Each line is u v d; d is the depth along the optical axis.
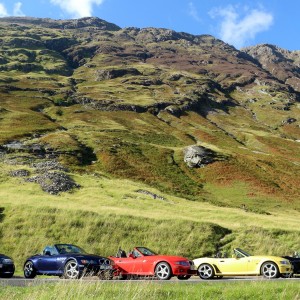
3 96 144.50
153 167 82.88
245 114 188.00
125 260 19.81
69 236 38.06
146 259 19.22
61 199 52.94
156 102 164.62
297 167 93.38
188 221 41.97
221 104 195.75
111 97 167.25
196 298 11.52
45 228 39.22
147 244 37.69
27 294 11.02
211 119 165.62
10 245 36.00
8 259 20.52
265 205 68.44
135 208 52.56
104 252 36.06
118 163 81.12
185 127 140.50
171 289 12.48
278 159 98.06
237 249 21.02
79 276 17.80
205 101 190.88
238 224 44.69
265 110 198.50
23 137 89.62
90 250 36.00
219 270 20.38
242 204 68.00
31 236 37.69
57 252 19.36
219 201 69.44
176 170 84.06
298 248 38.09
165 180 76.81
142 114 149.88
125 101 161.00
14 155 76.19
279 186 78.88
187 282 16.09
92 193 59.06
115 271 19.59
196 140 123.38
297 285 13.13
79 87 193.50
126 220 41.50
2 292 11.75
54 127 106.25
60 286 10.67
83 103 155.50
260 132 147.25
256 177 81.44
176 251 36.75
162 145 107.06
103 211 44.16
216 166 85.44
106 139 97.44
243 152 106.31
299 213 65.75
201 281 16.81
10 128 98.06
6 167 67.94
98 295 10.77
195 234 39.78
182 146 109.38
